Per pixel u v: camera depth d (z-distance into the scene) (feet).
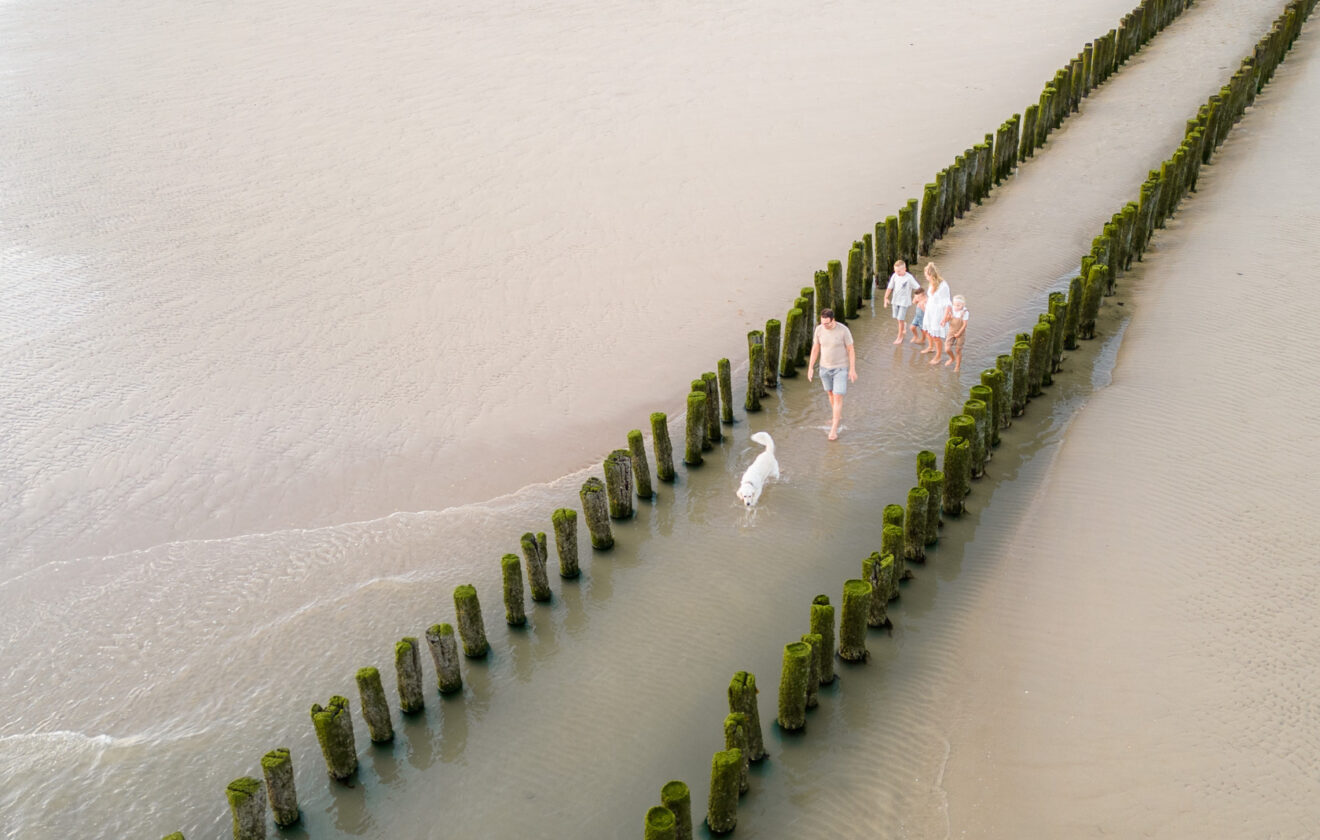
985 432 40.37
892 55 98.68
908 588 34.94
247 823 26.08
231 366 52.08
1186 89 85.71
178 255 64.95
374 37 111.34
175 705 31.78
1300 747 26.58
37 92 97.96
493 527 39.93
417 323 55.98
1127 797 25.80
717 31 108.78
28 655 34.14
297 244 66.13
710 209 69.21
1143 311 52.70
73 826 27.63
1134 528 36.06
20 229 69.46
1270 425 41.06
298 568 37.96
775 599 35.32
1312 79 83.20
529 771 28.99
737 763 25.52
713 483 42.68
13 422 47.52
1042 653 31.01
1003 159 72.64
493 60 102.63
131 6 125.80
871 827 26.09
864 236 57.00
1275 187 64.95
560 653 33.53
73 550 39.37
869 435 45.06
